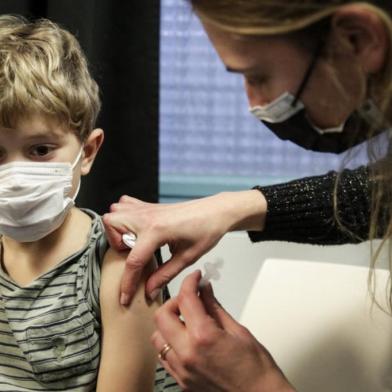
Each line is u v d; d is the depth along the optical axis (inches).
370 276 38.2
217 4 24.2
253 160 75.7
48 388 40.3
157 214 37.9
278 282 45.4
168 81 74.4
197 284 34.4
